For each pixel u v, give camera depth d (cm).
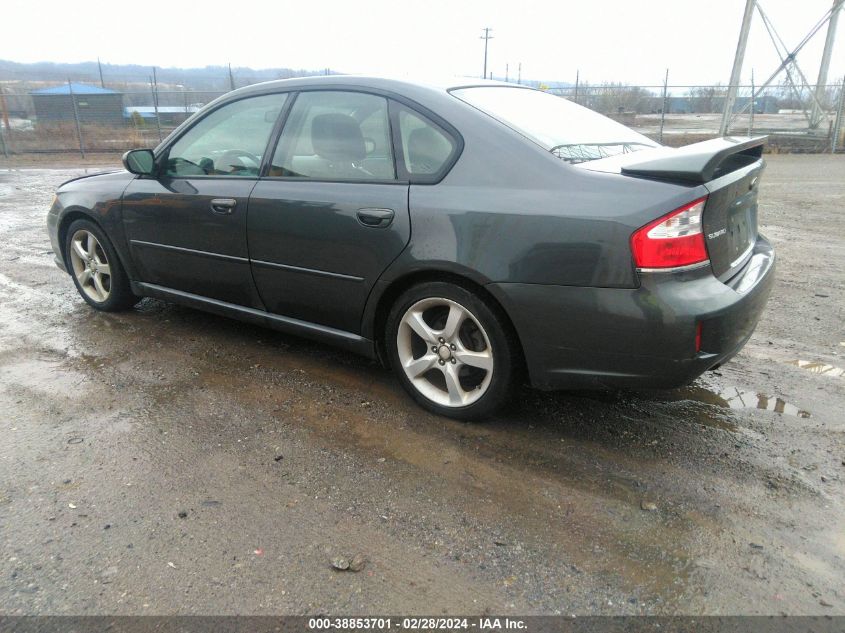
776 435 294
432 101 299
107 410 317
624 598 200
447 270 279
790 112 2292
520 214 260
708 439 290
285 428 301
